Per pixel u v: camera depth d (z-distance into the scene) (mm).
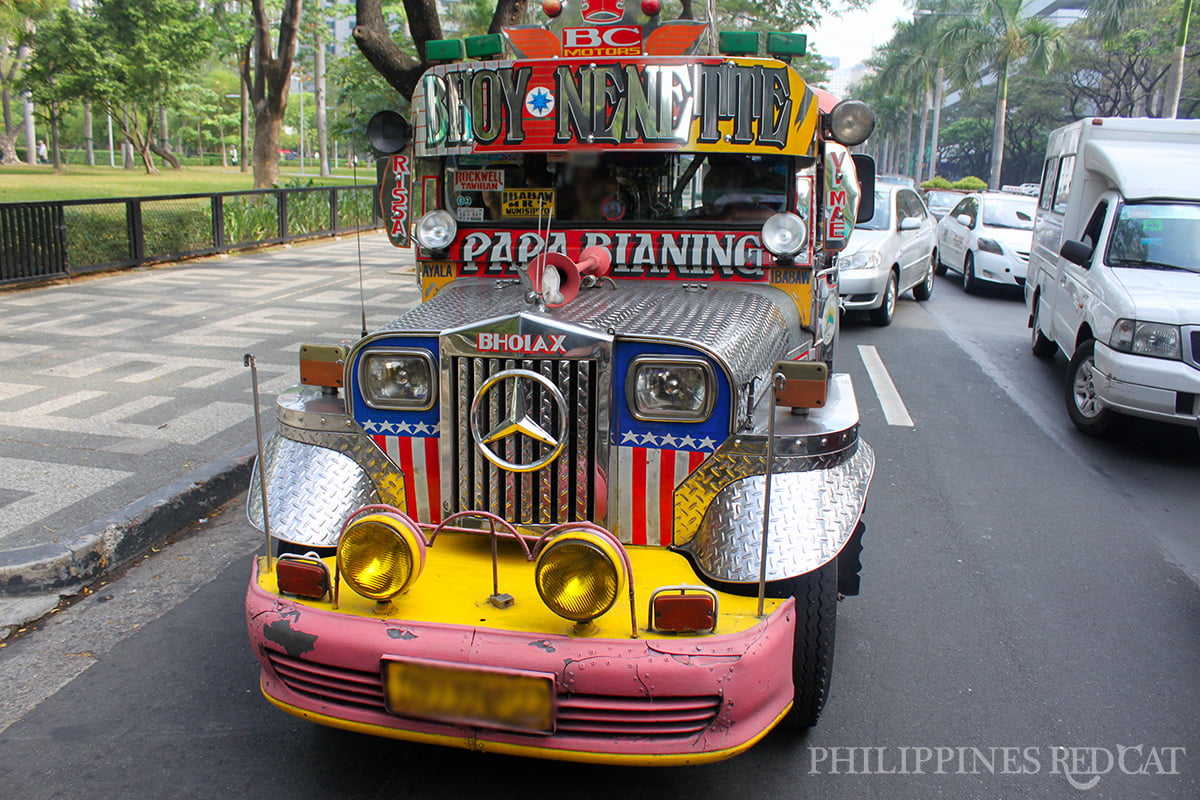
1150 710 3584
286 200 18062
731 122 3861
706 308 3551
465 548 3057
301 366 3277
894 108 74625
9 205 11523
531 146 3971
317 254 16844
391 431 3121
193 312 10672
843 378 3629
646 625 2594
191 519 5246
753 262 4059
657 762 2557
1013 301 14250
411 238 4340
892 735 3396
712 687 2500
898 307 13445
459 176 4188
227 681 3678
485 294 3846
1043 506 5758
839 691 3680
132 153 59844
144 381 7641
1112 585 4680
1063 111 59562
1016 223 14891
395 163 4293
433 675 2547
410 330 3045
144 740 3293
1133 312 6625
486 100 3969
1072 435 7312
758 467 2938
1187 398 6422
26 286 11875
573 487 2979
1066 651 4023
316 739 3330
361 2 10555
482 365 2949
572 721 2551
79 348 8742
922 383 8891
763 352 3402
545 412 2914
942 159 88375
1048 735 3410
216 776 3107
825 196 4188
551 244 4129
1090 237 8102
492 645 2535
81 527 4703
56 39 34000
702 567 2896
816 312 4348
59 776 3084
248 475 5758
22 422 6500
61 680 3664
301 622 2686
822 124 4086
